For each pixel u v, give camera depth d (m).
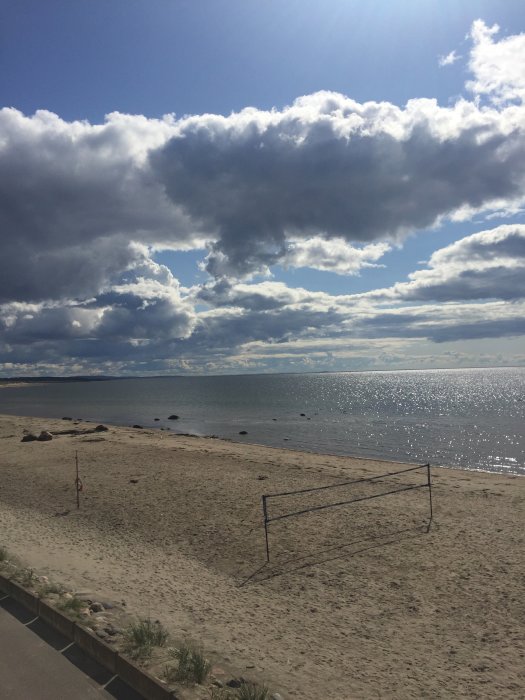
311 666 5.69
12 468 20.66
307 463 21.00
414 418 51.66
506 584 8.16
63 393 151.88
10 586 6.90
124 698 4.48
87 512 13.62
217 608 7.48
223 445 28.02
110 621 6.30
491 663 5.85
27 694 4.52
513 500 13.66
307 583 8.59
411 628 6.83
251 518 12.60
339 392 109.19
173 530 11.86
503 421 47.75
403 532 11.10
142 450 24.42
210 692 4.59
